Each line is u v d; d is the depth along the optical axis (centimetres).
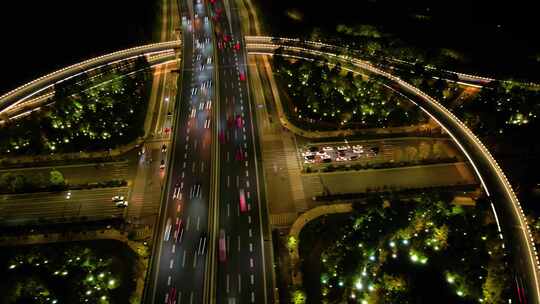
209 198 12556
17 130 14962
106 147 14838
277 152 14725
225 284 10331
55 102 15750
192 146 14475
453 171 13875
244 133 15062
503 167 13825
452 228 11419
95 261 10925
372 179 13725
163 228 11650
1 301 10069
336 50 19325
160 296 10062
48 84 17000
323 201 13038
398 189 13288
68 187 13488
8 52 18988
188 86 17400
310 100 16175
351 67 17800
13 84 17588
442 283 10550
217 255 10981
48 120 15200
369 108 15538
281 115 16400
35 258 10956
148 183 13650
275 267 10975
